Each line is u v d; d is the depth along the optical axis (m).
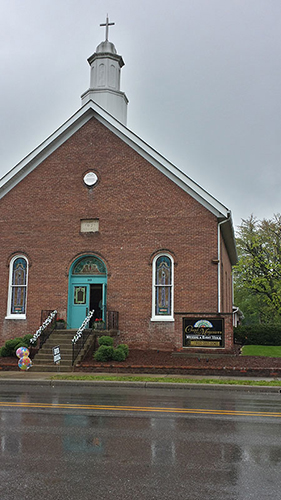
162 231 22.33
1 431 8.27
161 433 8.23
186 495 5.34
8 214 24.22
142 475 5.99
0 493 5.36
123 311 22.16
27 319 23.09
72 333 21.72
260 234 42.50
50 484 5.65
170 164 22.61
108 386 15.80
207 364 18.38
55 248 23.42
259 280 39.00
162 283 22.11
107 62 26.91
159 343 21.56
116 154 23.53
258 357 19.77
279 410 10.87
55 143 24.34
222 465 6.43
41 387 15.44
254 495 5.37
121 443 7.51
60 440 7.66
